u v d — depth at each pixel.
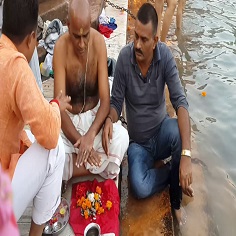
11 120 1.80
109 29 5.32
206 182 3.70
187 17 7.09
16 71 1.69
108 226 2.47
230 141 4.27
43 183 2.01
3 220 0.70
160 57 2.92
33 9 1.79
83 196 2.64
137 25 2.73
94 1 5.62
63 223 2.44
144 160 3.23
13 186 1.87
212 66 5.67
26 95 1.70
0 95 1.72
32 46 1.89
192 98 4.94
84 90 2.82
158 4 5.47
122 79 3.03
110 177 2.81
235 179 3.79
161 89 3.07
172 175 3.12
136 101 3.11
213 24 6.91
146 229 2.89
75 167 2.73
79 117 2.84
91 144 2.54
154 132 3.25
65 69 2.72
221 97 5.00
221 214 3.36
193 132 4.37
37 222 2.13
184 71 5.51
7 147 1.87
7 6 1.75
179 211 3.31
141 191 3.03
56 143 1.88
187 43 6.25
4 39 1.80
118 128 2.77
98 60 2.75
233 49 6.14
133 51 2.93
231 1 7.90
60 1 5.13
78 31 2.43
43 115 1.75
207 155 4.05
